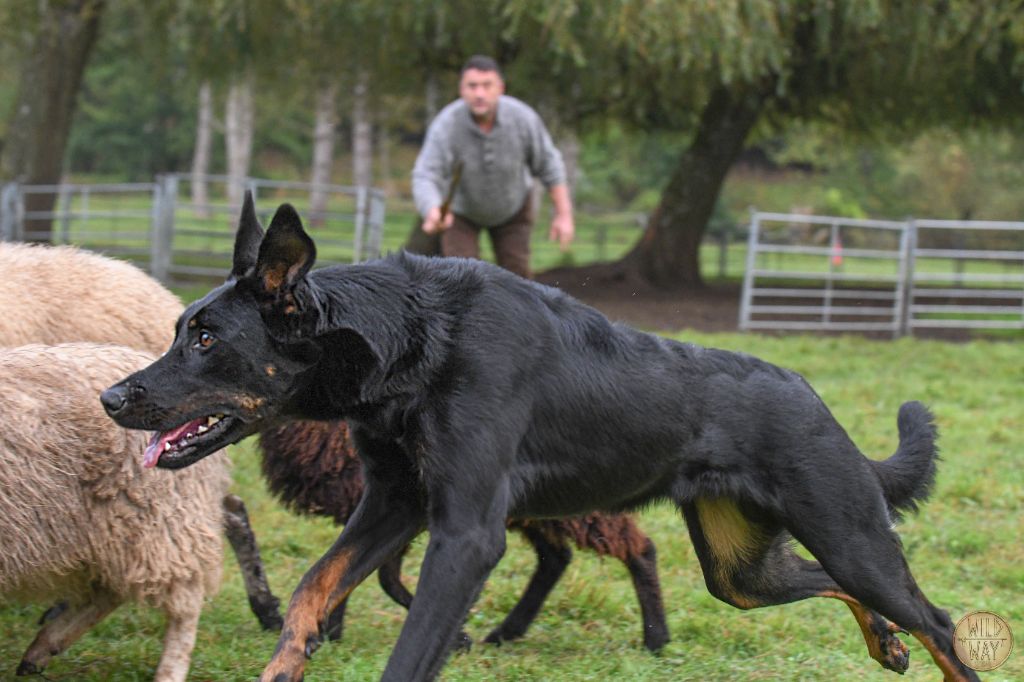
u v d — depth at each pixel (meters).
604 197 53.94
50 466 4.86
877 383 13.38
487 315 4.54
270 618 6.30
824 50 19.47
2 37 21.77
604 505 4.89
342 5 18.86
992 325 18.94
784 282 26.78
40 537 4.86
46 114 21.45
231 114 41.62
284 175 58.00
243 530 6.23
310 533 7.99
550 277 23.48
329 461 6.16
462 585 4.28
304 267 4.22
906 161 46.28
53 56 21.36
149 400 4.18
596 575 7.40
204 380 4.24
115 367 5.18
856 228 40.31
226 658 5.78
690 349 5.02
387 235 29.36
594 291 22.47
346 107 24.83
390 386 4.39
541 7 17.00
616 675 5.79
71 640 5.43
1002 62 21.12
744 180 54.47
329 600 4.48
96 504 4.96
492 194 9.30
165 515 5.07
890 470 5.32
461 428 4.36
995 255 18.77
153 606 5.18
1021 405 12.66
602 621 6.73
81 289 6.60
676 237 24.08
